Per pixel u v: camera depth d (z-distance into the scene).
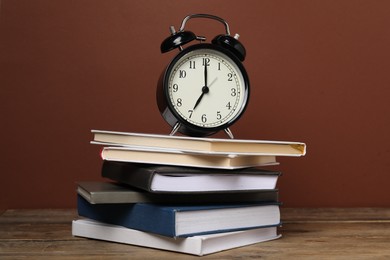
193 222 1.10
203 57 1.29
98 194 1.14
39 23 1.80
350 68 1.88
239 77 1.31
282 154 1.21
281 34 1.86
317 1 1.87
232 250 1.15
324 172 1.87
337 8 1.88
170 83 1.26
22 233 1.32
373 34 1.89
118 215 1.21
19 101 1.79
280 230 1.38
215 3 1.83
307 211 1.71
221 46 1.31
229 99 1.30
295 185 1.86
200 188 1.14
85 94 1.81
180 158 1.15
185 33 1.28
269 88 1.85
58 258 1.06
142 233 1.16
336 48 1.88
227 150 1.13
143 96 1.82
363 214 1.66
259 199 1.23
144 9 1.82
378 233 1.35
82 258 1.06
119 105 1.81
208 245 1.11
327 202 1.87
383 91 1.89
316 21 1.87
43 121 1.80
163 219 1.09
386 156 1.88
